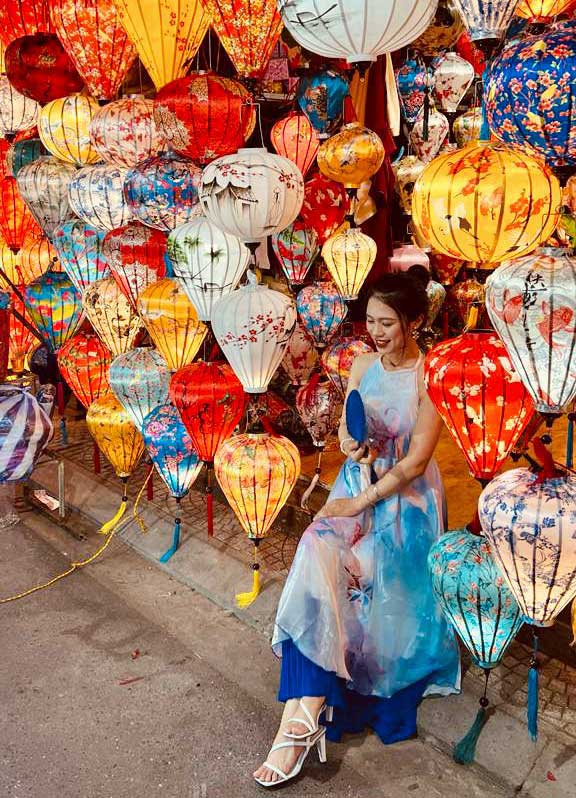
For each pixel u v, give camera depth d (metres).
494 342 1.91
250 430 2.71
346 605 2.29
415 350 2.32
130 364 3.19
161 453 3.17
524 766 2.17
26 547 3.75
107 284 3.32
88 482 4.33
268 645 2.88
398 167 3.76
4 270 4.09
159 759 2.33
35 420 3.28
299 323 3.55
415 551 2.29
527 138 1.67
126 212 3.14
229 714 2.53
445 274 4.21
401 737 2.35
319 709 2.17
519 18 2.09
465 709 2.40
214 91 2.42
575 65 1.55
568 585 1.82
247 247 2.53
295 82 3.51
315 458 3.98
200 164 2.65
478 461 2.00
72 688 2.67
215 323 2.56
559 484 1.82
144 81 4.32
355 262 3.18
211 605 3.18
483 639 2.09
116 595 3.29
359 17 1.73
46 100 3.21
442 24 3.06
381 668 2.30
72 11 2.56
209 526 3.48
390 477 2.23
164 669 2.77
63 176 3.38
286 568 3.31
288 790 2.19
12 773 2.29
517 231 1.73
